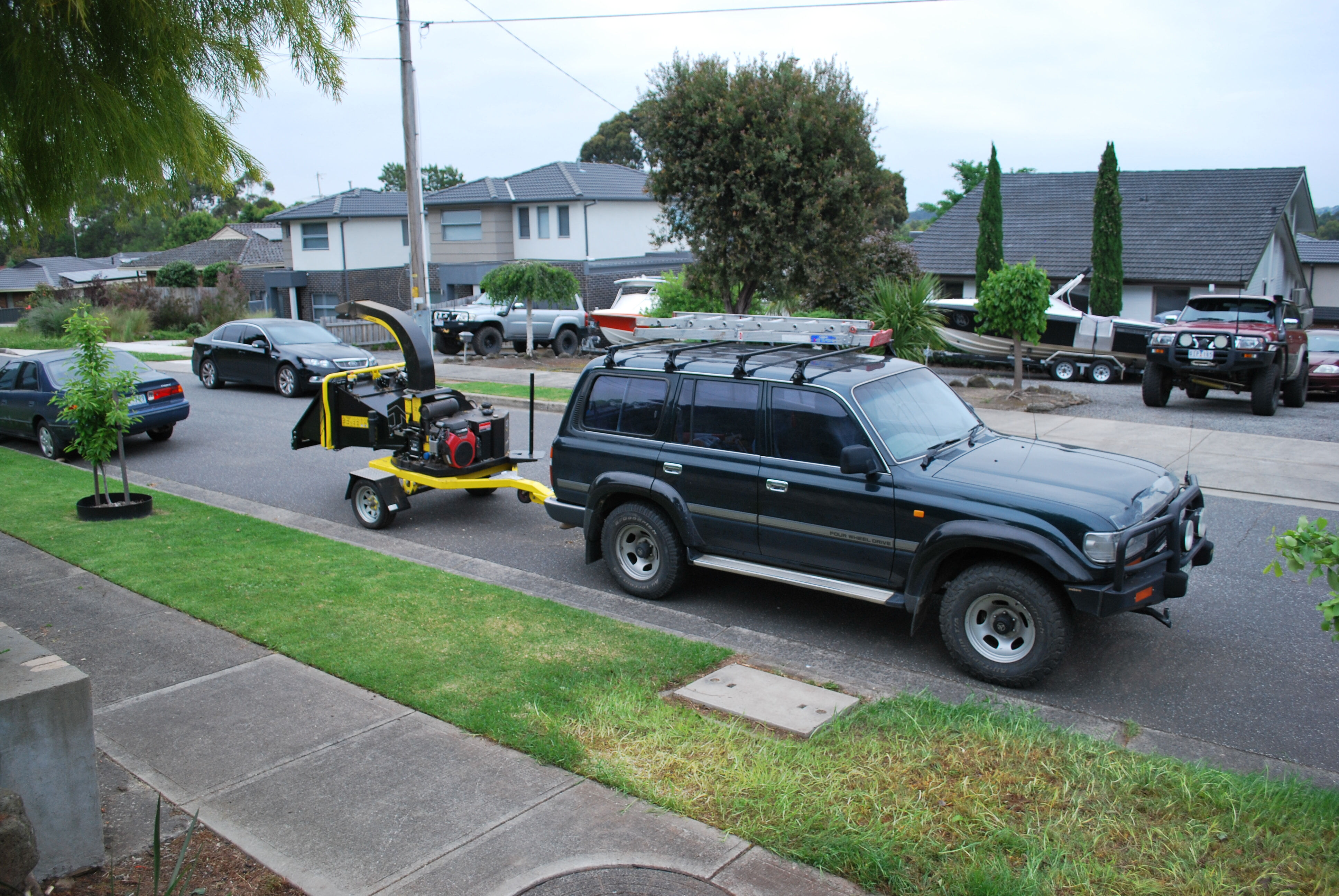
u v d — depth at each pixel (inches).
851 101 657.0
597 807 158.4
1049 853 141.3
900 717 187.9
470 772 170.6
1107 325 804.6
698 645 230.5
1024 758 171.2
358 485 369.1
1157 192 1206.9
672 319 308.0
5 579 287.9
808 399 249.8
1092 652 237.3
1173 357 611.2
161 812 158.4
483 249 1493.6
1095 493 217.8
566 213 1427.2
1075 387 785.6
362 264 1560.0
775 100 638.5
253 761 175.5
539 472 463.5
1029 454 250.7
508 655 223.5
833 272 677.9
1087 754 173.0
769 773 166.2
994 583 213.9
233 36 225.3
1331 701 208.2
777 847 145.3
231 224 2615.7
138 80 214.7
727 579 303.0
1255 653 235.5
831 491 240.1
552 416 634.2
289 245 1593.3
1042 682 218.8
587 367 295.1
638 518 276.2
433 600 264.8
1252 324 609.0
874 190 679.7
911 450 242.1
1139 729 190.9
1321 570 144.6
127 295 1434.5
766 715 192.1
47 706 135.2
